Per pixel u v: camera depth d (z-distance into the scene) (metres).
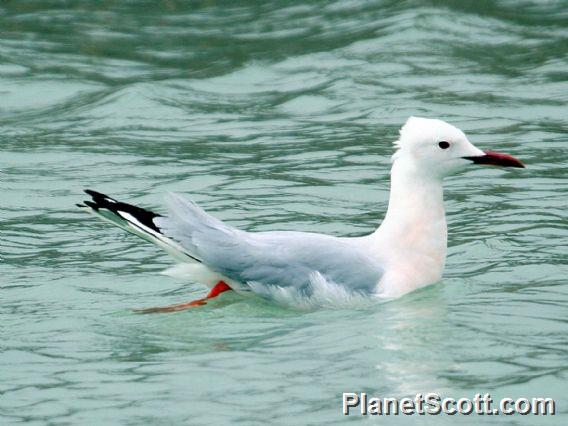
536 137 18.80
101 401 10.05
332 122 20.16
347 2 26.73
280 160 18.17
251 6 27.34
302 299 12.30
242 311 12.45
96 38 25.27
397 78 22.20
